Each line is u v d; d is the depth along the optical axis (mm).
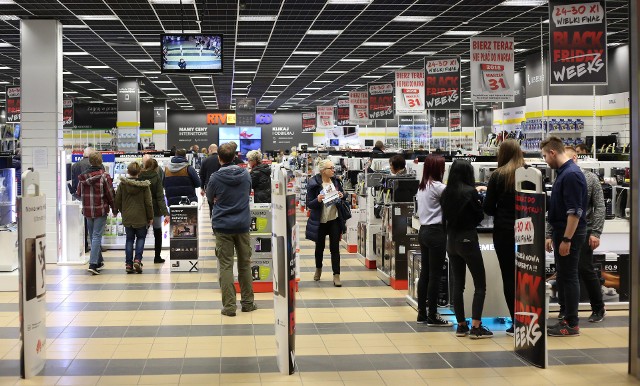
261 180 9266
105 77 25453
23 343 4789
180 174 10711
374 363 5195
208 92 32625
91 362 5223
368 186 9711
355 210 11352
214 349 5582
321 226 8430
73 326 6359
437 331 6168
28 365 4816
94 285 8438
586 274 6367
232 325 6395
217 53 12000
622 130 17109
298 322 6520
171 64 11969
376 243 9281
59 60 11352
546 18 14375
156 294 7887
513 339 5875
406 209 8156
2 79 26234
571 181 5633
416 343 5762
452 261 5949
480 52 13172
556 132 17453
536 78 18656
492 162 9000
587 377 4848
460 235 5793
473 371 4988
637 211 4848
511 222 5711
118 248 11547
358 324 6438
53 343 5770
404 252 8148
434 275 6242
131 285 8445
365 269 9648
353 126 31062
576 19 10031
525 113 20953
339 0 12734
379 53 19906
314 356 5383
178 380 4785
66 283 8586
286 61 21750
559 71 10016
